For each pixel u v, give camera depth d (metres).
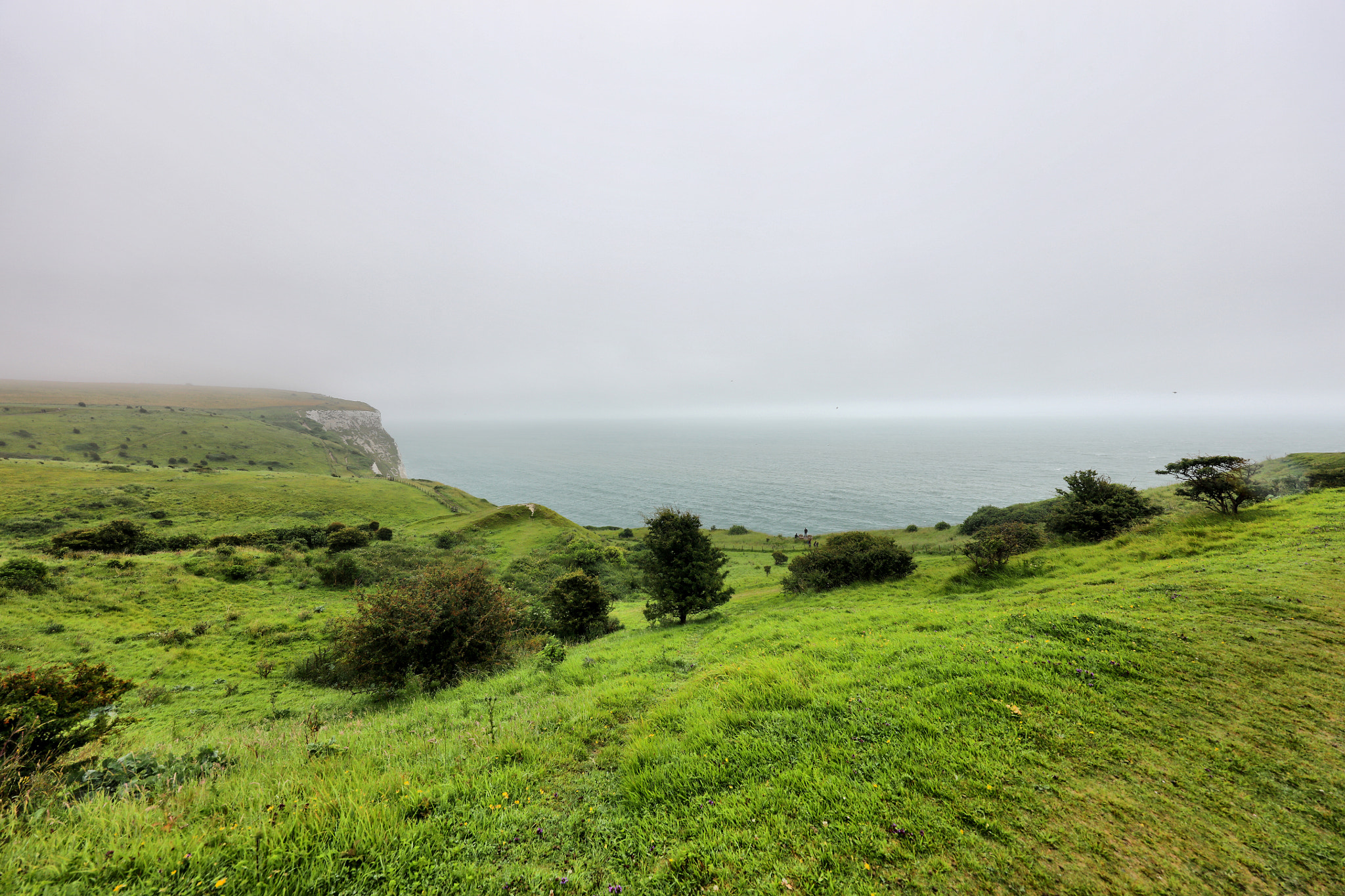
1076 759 5.37
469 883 4.26
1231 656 7.50
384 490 84.56
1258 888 3.71
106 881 4.11
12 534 47.31
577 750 7.07
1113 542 21.34
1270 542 15.62
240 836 4.62
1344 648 7.47
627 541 75.12
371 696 16.09
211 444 133.12
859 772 5.52
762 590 34.59
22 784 5.97
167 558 35.56
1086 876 3.91
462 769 6.40
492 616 17.14
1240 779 4.86
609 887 4.25
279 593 32.59
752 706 7.75
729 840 4.68
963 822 4.61
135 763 6.62
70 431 124.12
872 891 3.92
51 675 7.75
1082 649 8.30
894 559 26.30
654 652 15.88
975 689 7.21
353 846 4.59
